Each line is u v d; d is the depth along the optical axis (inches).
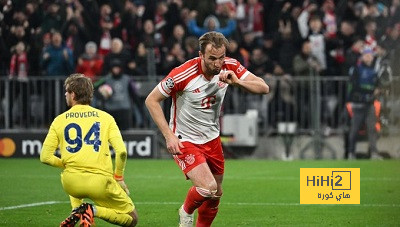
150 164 1534.2
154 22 1801.2
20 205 968.3
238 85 664.4
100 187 691.4
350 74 1589.6
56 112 1683.1
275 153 1667.1
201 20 1732.3
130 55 1684.3
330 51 1689.2
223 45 651.5
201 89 683.4
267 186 1175.6
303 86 1647.4
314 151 1637.6
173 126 705.0
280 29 1743.4
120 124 1637.6
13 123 1694.1
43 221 840.9
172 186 1183.6
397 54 1631.4
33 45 1750.7
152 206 968.3
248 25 1849.2
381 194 1075.9
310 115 1647.4
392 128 1612.9
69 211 915.4
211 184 681.6
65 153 698.2
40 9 1780.3
